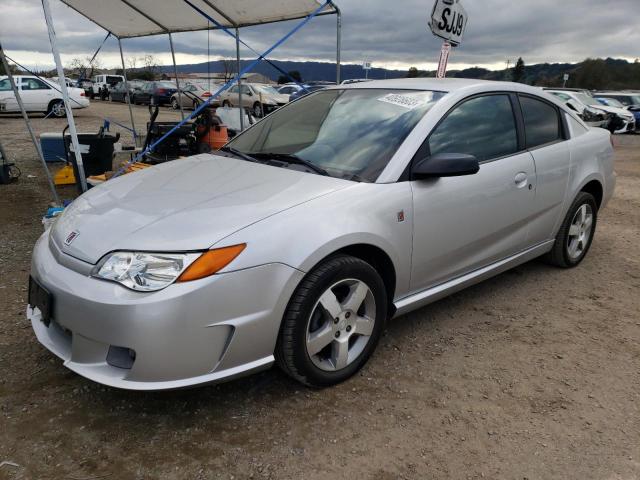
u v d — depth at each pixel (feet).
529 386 9.02
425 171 9.09
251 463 7.05
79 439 7.38
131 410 8.04
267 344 7.63
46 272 7.75
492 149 11.00
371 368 9.41
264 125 12.21
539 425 8.02
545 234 12.91
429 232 9.56
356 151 9.74
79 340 7.25
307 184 8.80
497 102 11.44
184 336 6.92
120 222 7.80
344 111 11.04
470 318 11.47
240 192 8.55
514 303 12.28
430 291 10.20
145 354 6.86
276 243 7.47
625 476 7.03
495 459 7.29
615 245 17.01
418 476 6.94
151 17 24.80
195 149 22.24
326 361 8.67
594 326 11.27
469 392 8.79
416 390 8.79
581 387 9.04
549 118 12.82
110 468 6.88
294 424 7.84
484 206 10.56
